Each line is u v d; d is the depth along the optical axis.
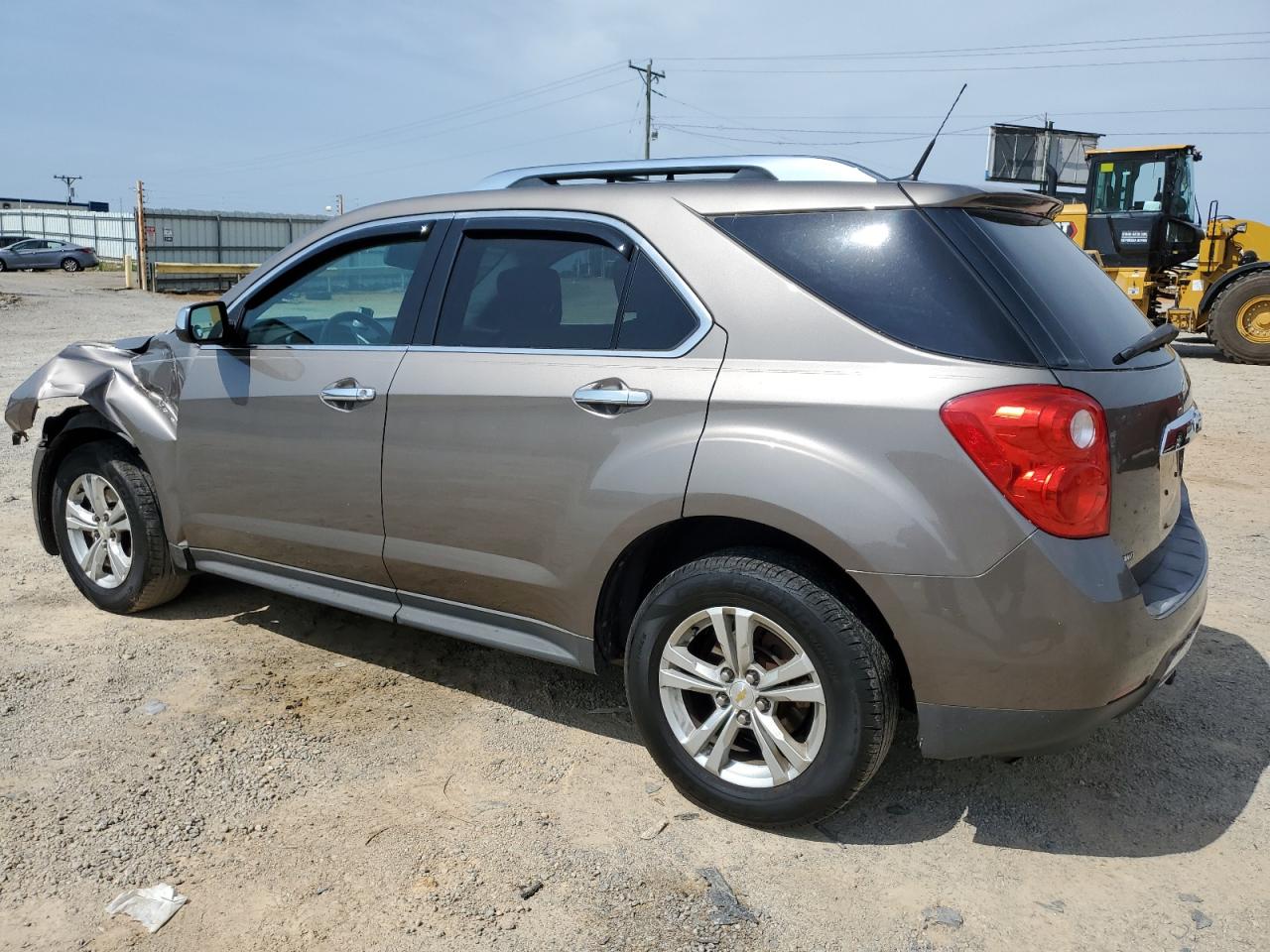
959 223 2.67
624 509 2.87
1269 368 13.42
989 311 2.54
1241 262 14.34
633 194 3.09
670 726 2.96
